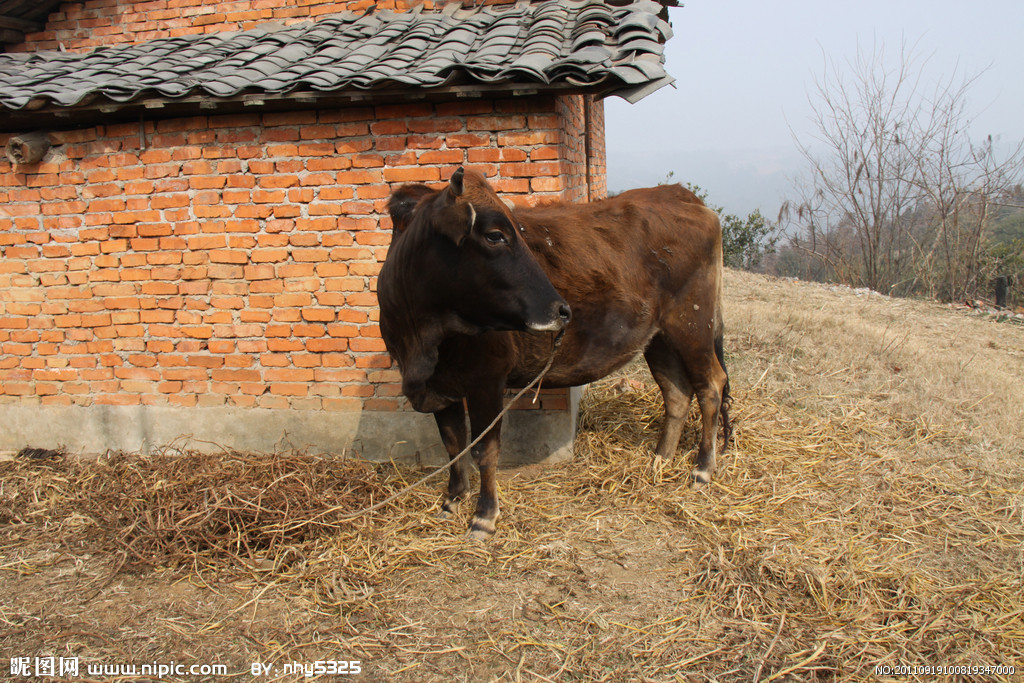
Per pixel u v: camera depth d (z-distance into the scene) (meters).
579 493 4.51
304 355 5.12
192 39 5.57
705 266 4.53
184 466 4.90
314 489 4.35
